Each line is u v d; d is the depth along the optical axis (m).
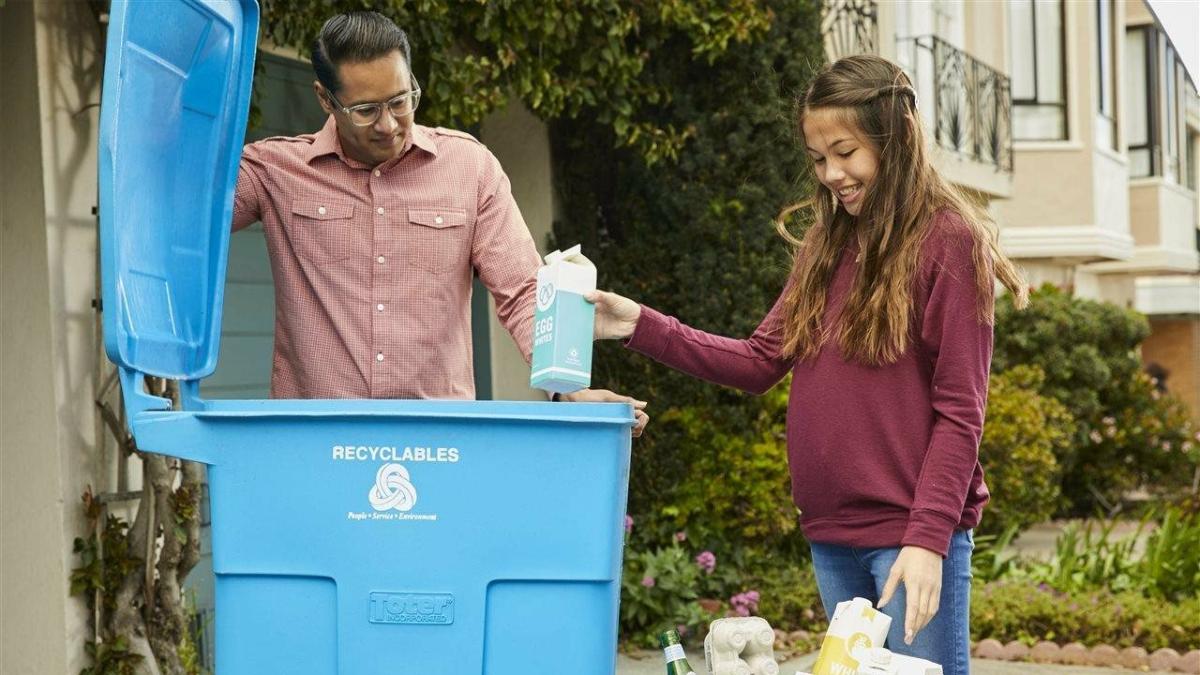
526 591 2.22
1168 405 12.99
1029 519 9.86
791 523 6.64
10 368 4.21
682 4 6.04
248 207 3.04
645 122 6.45
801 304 2.73
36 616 4.21
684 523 6.54
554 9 5.44
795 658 5.92
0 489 4.27
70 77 4.19
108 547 4.27
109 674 4.20
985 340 2.55
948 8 12.28
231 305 5.44
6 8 4.12
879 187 2.59
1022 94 14.09
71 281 4.19
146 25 2.18
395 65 2.81
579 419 2.19
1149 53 18.11
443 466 2.21
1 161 4.17
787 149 6.48
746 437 6.60
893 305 2.54
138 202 2.24
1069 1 13.96
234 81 2.66
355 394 2.99
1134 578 7.30
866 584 2.72
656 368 6.59
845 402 2.62
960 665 2.63
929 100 11.48
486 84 5.48
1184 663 6.03
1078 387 11.99
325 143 2.99
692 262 6.54
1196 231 20.08
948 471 2.48
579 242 6.72
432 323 3.00
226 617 2.24
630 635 6.14
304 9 4.73
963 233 2.55
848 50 9.26
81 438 4.23
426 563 2.21
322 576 2.22
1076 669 6.03
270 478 2.22
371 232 2.98
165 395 4.33
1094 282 17.67
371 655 2.22
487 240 3.04
